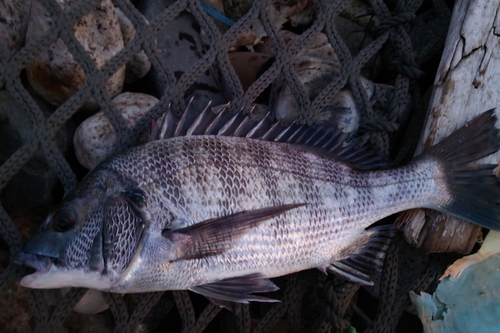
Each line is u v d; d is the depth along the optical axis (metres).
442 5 0.47
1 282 0.38
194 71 0.41
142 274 0.33
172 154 0.34
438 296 0.42
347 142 0.40
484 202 0.39
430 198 0.39
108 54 0.46
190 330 0.41
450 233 0.40
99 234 0.33
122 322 0.40
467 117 0.39
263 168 0.36
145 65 0.50
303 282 0.43
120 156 0.35
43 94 0.48
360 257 0.40
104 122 0.45
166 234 0.33
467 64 0.40
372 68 0.53
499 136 0.39
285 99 0.45
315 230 0.37
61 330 0.45
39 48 0.38
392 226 0.40
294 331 0.43
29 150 0.38
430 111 0.40
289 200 0.36
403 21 0.43
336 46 0.43
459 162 0.39
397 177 0.39
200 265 0.34
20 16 0.47
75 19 0.39
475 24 0.40
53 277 0.33
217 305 0.41
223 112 0.38
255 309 0.50
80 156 0.46
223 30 0.57
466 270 0.41
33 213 0.46
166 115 0.36
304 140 0.39
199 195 0.34
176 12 0.41
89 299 0.44
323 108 0.43
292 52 0.42
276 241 0.36
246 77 0.53
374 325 0.42
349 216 0.38
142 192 0.33
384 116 0.44
